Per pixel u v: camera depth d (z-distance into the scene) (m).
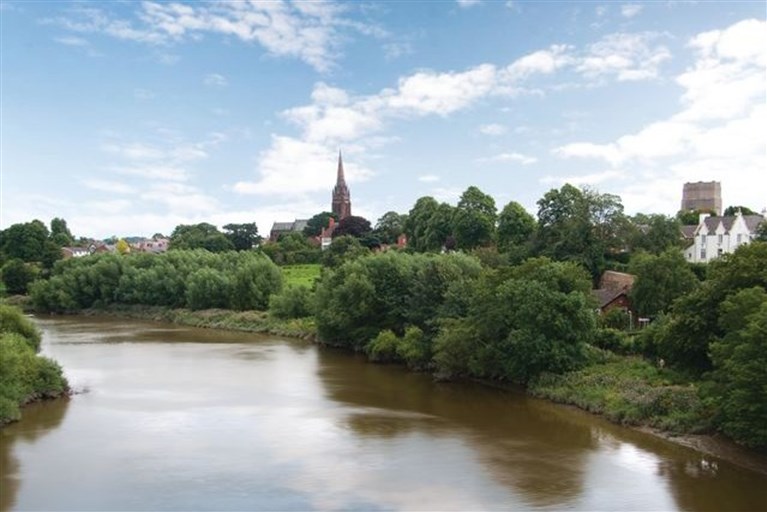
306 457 40.12
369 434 45.03
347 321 82.25
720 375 39.59
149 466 38.31
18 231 178.50
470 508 32.59
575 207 97.94
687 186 179.62
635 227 99.38
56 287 134.00
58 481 35.91
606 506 32.72
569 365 56.12
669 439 42.94
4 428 46.03
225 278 119.44
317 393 57.97
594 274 94.38
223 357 77.81
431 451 41.34
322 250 175.75
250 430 45.84
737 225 105.94
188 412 50.62
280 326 101.06
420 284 74.25
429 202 154.00
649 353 57.41
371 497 33.97
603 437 44.00
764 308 37.00
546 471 37.62
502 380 61.09
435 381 63.44
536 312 56.38
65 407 52.00
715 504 32.75
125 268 133.88
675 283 70.25
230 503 33.06
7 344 54.84
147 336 97.81
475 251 103.19
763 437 35.72
